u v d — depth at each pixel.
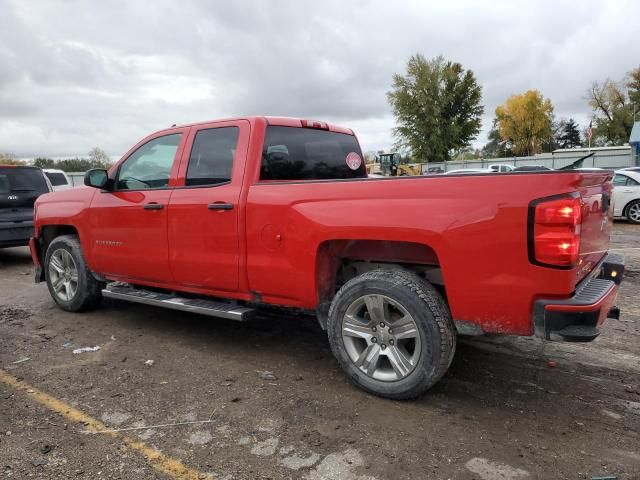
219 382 3.80
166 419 3.23
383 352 3.45
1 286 7.34
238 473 2.66
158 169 4.75
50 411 3.35
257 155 4.12
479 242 3.01
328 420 3.20
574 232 2.81
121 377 3.90
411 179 3.26
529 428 3.11
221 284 4.23
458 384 3.75
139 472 2.67
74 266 5.63
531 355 4.33
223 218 4.10
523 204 2.88
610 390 3.65
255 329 5.10
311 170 4.67
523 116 73.94
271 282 3.90
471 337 4.76
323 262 3.72
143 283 4.96
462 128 54.56
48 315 5.67
